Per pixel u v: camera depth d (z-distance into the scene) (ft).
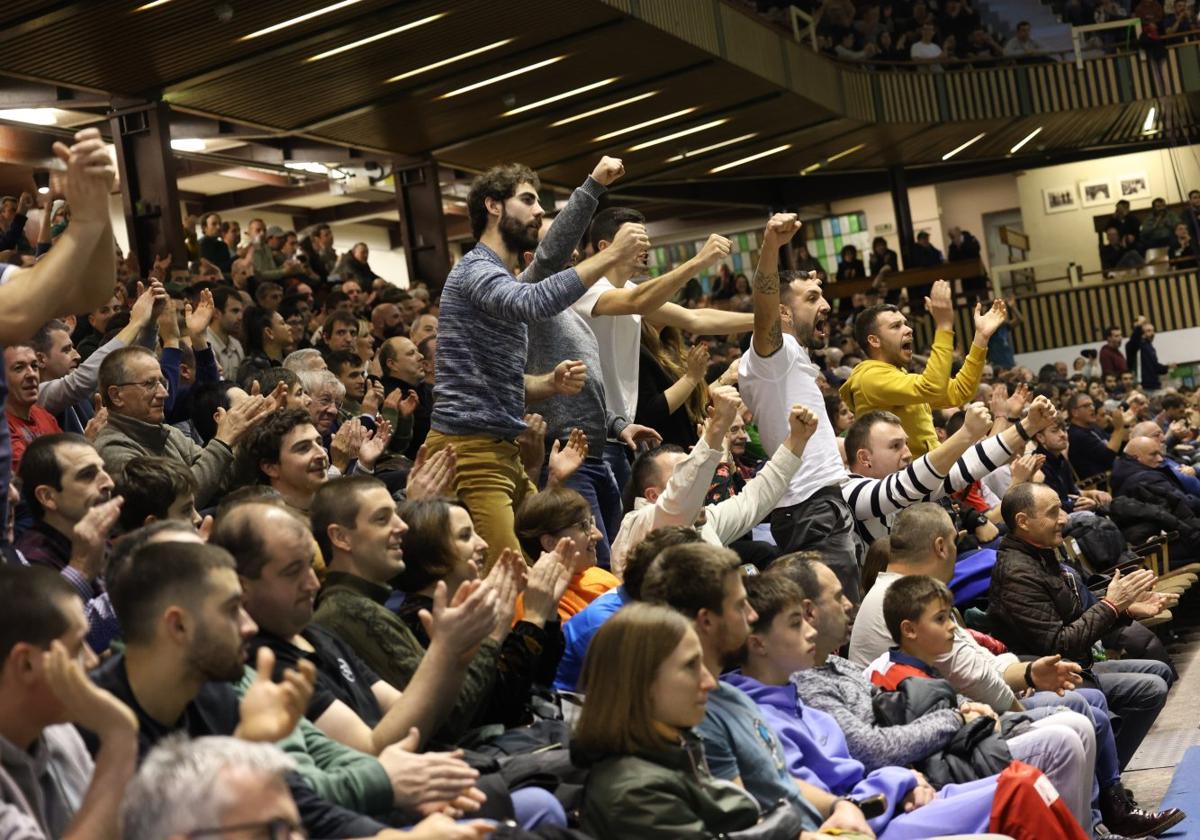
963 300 64.18
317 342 26.58
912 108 60.13
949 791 12.59
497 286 13.73
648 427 18.80
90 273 8.73
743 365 17.48
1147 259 69.87
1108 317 69.56
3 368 8.98
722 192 64.34
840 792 12.41
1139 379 63.26
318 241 41.98
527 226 14.38
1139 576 17.92
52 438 11.90
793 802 11.26
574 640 12.85
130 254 33.45
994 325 20.08
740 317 19.34
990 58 62.80
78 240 8.55
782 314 19.08
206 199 52.34
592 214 14.53
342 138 42.42
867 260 75.20
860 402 20.53
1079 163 75.97
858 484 18.33
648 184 60.29
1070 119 66.69
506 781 10.27
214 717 8.79
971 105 62.28
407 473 18.13
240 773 6.15
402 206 45.78
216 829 6.04
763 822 10.08
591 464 16.35
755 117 51.96
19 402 15.21
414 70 37.52
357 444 16.33
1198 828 16.40
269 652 7.63
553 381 15.43
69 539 11.85
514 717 11.50
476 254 14.19
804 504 17.02
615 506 16.70
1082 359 65.57
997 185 76.79
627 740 9.68
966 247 67.26
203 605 8.25
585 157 51.16
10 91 34.40
